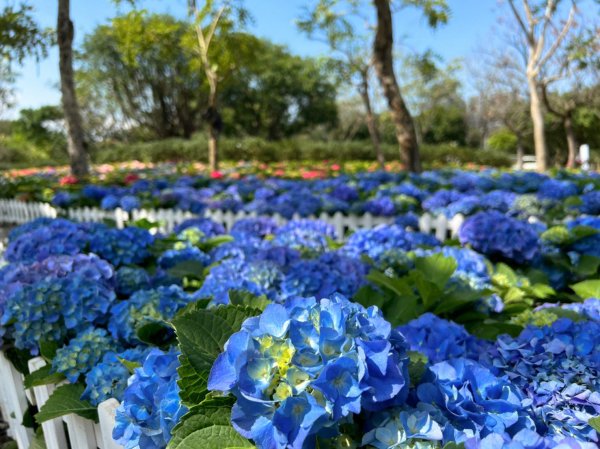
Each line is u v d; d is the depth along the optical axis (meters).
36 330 1.93
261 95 36.84
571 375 1.24
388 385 0.95
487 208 5.28
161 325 1.85
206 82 14.14
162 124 36.00
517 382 1.29
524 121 26.78
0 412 2.80
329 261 2.60
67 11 9.32
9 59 11.03
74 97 9.80
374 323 1.05
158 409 1.15
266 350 0.96
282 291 2.27
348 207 5.74
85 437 1.64
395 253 2.94
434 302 2.50
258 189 7.43
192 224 4.42
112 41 30.34
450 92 28.95
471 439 0.91
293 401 0.89
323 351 0.94
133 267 2.82
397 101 8.54
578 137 27.95
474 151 28.09
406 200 6.03
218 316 1.17
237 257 2.97
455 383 1.12
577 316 2.00
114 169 17.92
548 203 5.19
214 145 13.41
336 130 41.50
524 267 3.25
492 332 2.25
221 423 1.04
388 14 8.10
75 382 1.73
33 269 2.26
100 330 1.83
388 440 0.99
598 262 3.03
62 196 7.76
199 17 11.21
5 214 9.47
